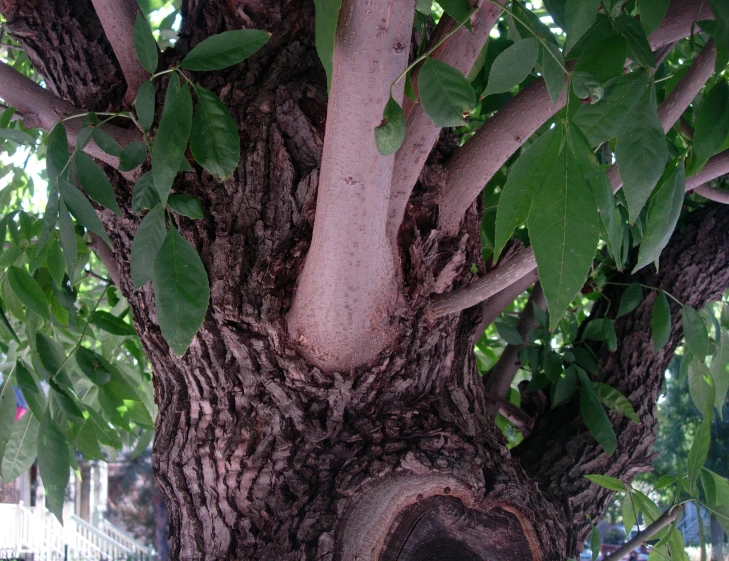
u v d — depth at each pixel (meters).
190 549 1.72
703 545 1.54
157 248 1.24
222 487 1.68
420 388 1.76
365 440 1.68
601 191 0.86
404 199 1.46
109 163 1.64
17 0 1.77
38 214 2.08
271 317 1.57
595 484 2.10
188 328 1.17
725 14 1.11
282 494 1.66
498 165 1.65
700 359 2.12
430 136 1.40
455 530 1.59
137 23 1.25
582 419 2.24
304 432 1.66
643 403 2.27
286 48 1.75
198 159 1.23
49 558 11.08
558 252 0.82
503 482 1.66
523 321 2.63
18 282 1.72
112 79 1.75
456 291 1.63
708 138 1.12
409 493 1.58
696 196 2.69
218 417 1.68
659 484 1.70
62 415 1.96
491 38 2.11
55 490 1.66
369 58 1.07
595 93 0.94
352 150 1.18
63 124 1.46
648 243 1.10
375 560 1.52
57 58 1.78
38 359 2.05
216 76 1.71
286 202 1.63
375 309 1.53
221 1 1.76
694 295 2.36
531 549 1.62
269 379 1.63
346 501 1.58
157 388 1.85
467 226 1.78
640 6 1.14
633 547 1.57
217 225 1.63
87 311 2.67
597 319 2.28
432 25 1.98
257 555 1.61
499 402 2.51
